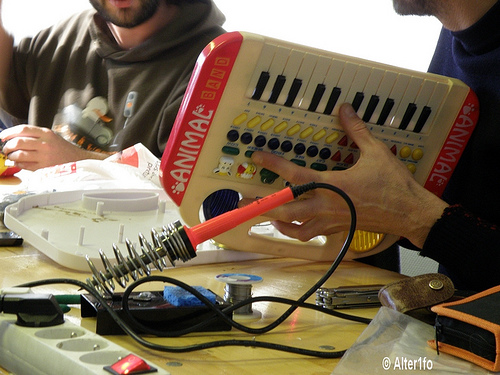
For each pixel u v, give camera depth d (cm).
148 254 53
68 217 86
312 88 71
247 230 79
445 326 49
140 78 188
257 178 75
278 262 86
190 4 189
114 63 194
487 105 89
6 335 46
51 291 63
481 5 92
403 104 76
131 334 51
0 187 113
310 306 58
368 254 88
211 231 54
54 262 74
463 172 97
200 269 79
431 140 80
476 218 79
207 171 74
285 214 75
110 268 54
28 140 151
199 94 70
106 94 194
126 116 188
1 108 214
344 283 76
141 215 92
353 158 77
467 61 94
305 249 84
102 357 41
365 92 73
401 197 77
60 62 203
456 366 47
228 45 67
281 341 54
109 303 55
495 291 54
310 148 75
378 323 53
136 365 39
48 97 203
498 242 76
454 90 77
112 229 82
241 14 227
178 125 72
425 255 81
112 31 198
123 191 97
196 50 187
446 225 77
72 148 159
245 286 60
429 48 177
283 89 70
